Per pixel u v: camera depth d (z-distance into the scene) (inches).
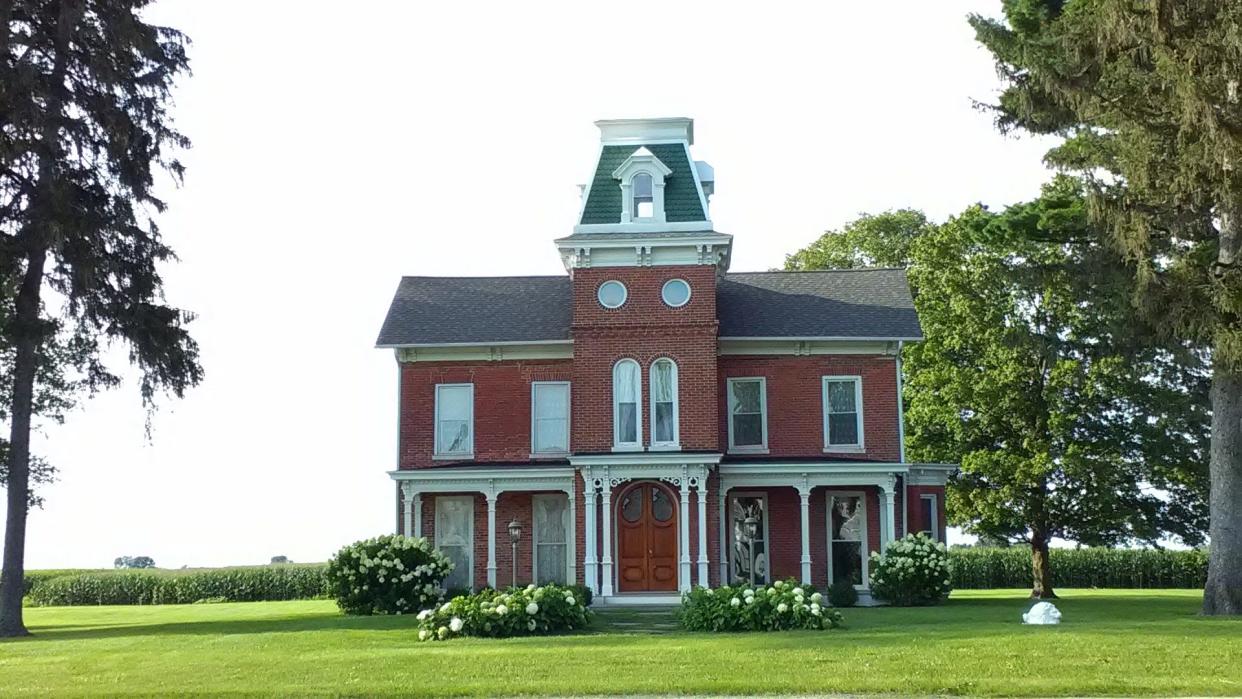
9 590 1093.8
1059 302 1449.3
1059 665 639.8
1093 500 1432.1
